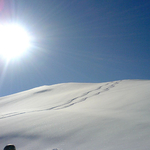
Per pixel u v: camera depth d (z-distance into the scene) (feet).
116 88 40.91
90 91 43.60
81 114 17.25
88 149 9.62
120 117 14.51
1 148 12.17
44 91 63.77
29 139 12.73
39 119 17.34
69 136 11.98
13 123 17.28
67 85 70.74
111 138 10.50
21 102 49.88
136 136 10.11
